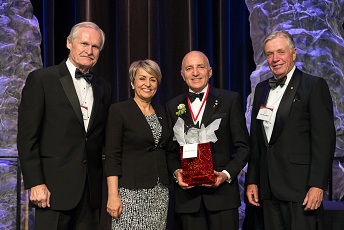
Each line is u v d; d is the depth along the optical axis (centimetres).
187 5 476
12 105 412
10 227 402
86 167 285
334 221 336
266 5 438
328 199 419
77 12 465
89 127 286
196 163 287
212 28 487
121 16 470
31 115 276
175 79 478
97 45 292
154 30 469
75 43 290
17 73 418
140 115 301
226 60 480
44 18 454
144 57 473
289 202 295
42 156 280
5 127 409
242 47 493
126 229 291
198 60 310
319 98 293
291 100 299
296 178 293
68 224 283
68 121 281
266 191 306
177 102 321
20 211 369
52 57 455
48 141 281
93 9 466
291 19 421
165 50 478
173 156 313
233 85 494
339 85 416
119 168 294
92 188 288
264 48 308
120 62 470
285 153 297
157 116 309
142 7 473
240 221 433
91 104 293
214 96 313
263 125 308
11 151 408
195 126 304
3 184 403
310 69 414
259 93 319
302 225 289
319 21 421
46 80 283
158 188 299
